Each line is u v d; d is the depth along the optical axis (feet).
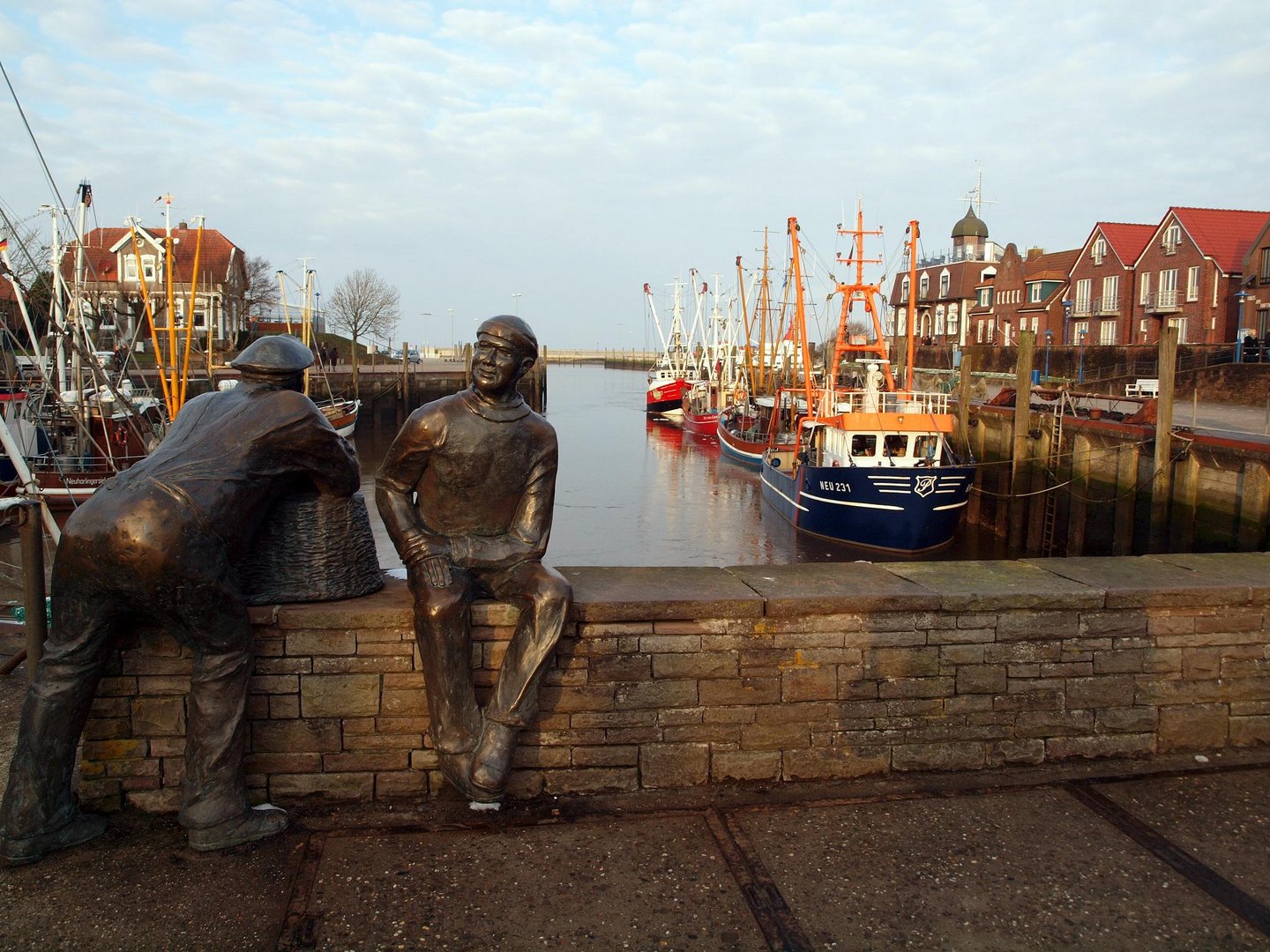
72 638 12.39
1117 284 161.89
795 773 15.02
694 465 130.62
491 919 11.48
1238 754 16.16
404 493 14.16
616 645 14.43
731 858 12.91
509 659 13.61
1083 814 14.21
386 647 13.93
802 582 15.67
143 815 13.56
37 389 67.15
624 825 13.70
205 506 12.19
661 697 14.60
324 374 158.92
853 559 74.95
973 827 13.82
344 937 11.10
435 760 14.19
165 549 11.76
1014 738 15.57
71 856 12.57
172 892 11.87
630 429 183.62
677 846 13.17
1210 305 138.62
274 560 13.92
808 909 11.82
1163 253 149.28
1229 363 97.60
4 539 55.01
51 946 10.83
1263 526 54.60
